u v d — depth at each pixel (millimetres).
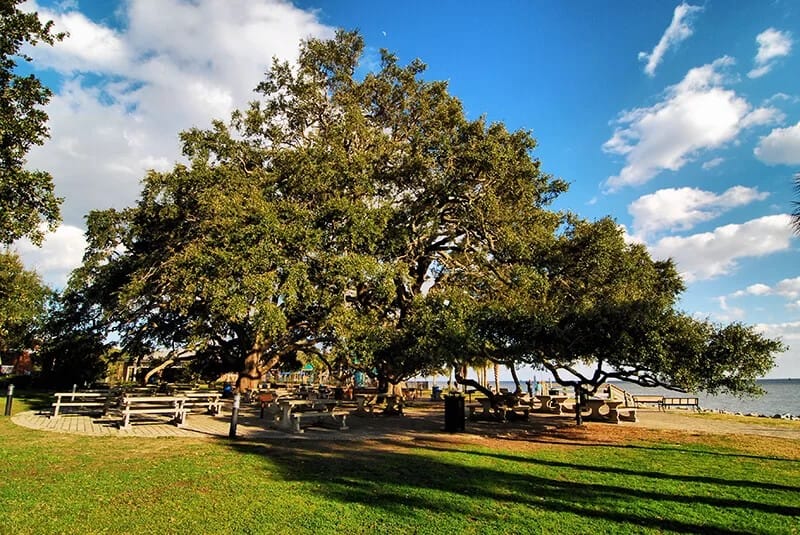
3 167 12859
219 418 15906
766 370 11391
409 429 14430
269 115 23750
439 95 22781
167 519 5656
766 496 7168
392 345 14180
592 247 15664
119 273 22656
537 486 7508
